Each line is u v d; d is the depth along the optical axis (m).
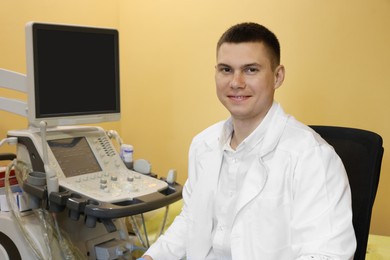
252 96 1.24
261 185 1.24
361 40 2.24
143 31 2.90
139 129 3.02
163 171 2.96
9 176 1.86
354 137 1.41
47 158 1.72
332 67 2.33
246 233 1.24
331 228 1.10
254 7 2.50
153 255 1.44
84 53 1.89
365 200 1.30
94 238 1.93
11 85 1.80
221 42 1.26
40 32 1.72
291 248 1.18
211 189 1.39
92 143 1.99
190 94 2.78
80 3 2.73
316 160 1.19
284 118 1.31
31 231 1.77
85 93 1.91
